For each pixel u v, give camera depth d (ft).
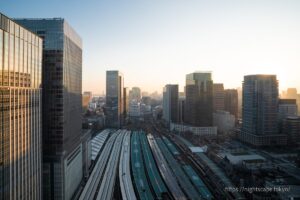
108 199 570.87
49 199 493.36
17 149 355.15
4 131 319.06
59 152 497.05
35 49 426.10
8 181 328.70
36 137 429.38
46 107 498.28
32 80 412.77
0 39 312.71
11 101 338.54
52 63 500.74
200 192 612.29
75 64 627.05
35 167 424.87
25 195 381.19
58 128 498.28
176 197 582.76
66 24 526.16
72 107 588.50
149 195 602.44
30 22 497.87
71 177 568.82
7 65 329.52
